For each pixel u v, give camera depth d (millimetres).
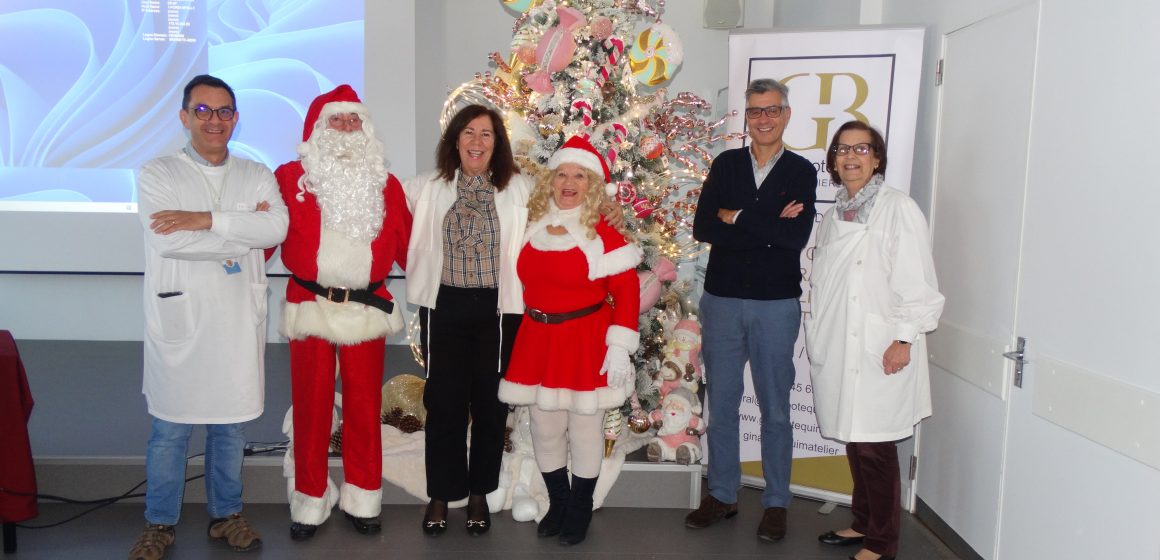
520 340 2885
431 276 2904
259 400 2842
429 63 6309
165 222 2539
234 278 2752
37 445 3793
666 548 3025
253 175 2820
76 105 5699
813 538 3150
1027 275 2562
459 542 3023
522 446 3385
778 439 3086
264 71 5793
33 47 5641
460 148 2879
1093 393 2174
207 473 2922
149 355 2742
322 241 2787
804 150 3467
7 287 6332
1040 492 2471
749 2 6363
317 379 2900
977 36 2965
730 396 3109
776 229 2861
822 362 2861
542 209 2854
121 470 3324
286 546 2955
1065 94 2361
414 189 2994
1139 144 2016
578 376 2803
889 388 2730
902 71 3301
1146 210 1985
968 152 3025
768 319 2971
